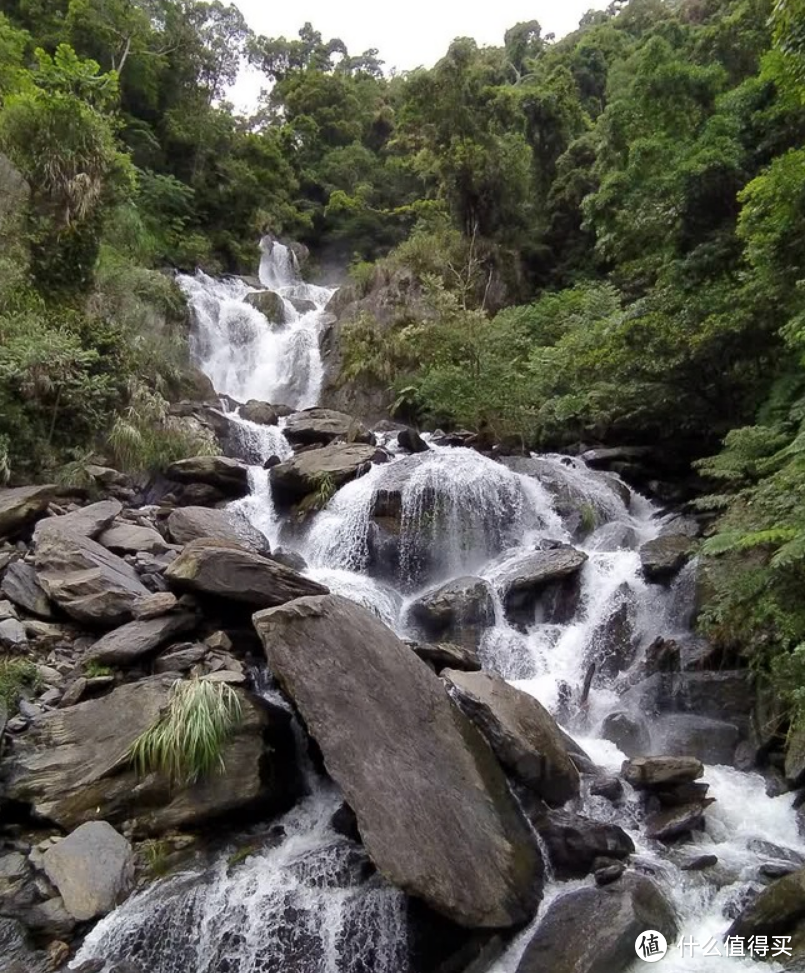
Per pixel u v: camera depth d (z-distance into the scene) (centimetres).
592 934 438
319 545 996
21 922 442
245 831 530
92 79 1211
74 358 981
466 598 843
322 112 3762
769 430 852
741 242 1052
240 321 1870
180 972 443
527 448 1425
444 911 439
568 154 2303
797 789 600
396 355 1730
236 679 596
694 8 2522
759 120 1092
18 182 1142
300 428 1343
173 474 1051
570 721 732
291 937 461
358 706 528
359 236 3172
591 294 1647
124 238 1703
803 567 661
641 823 559
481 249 2100
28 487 869
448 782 512
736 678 716
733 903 482
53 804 507
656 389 1164
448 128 2100
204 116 2638
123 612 675
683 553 873
